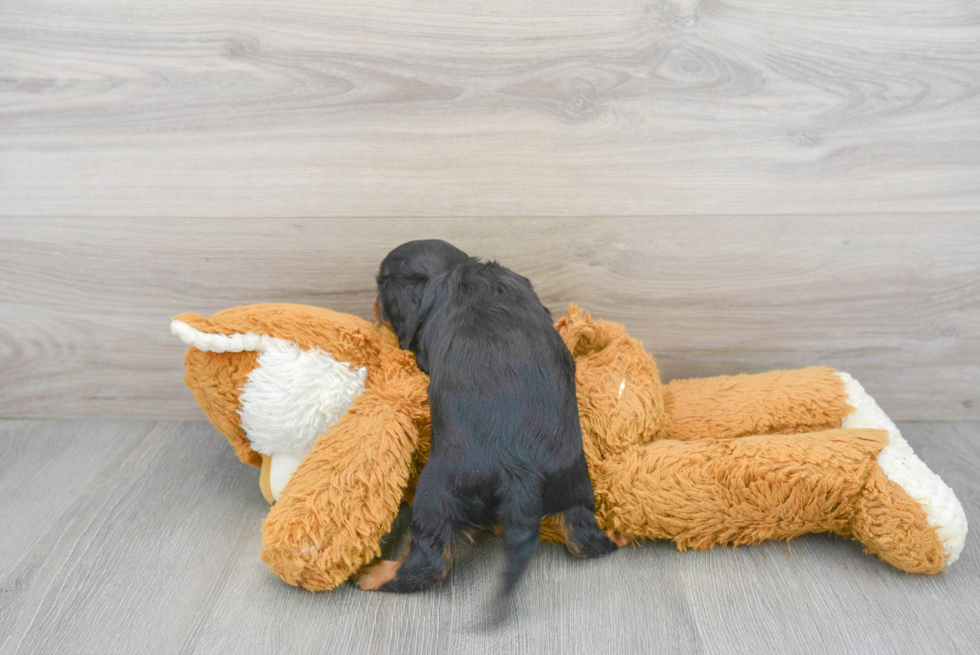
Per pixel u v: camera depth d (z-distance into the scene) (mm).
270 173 1645
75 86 1583
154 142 1621
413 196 1663
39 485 1573
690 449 1356
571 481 1259
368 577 1271
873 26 1555
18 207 1662
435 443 1257
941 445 1729
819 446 1328
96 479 1599
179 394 1836
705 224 1688
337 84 1582
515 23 1544
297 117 1604
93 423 1841
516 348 1289
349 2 1528
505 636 1167
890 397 1836
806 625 1187
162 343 1785
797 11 1545
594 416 1418
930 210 1677
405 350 1447
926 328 1770
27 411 1841
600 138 1623
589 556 1318
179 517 1475
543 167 1644
